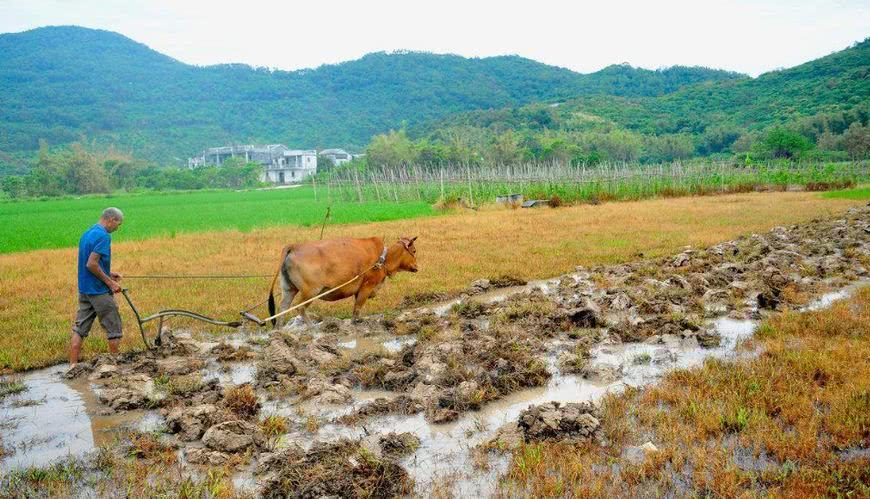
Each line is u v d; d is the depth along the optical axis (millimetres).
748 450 5297
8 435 6141
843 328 8320
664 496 4684
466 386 6805
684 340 8562
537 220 23141
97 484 5145
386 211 30766
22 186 83750
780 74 124688
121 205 52656
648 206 28984
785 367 6914
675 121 116312
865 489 4469
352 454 5340
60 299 11906
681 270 13016
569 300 10734
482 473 5180
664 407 6262
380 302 11117
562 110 140375
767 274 11852
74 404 6902
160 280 13086
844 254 14367
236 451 5680
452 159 82000
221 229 24531
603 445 5520
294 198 55312
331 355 8109
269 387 7195
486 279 12492
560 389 7055
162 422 6414
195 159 130250
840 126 81250
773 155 68812
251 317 8797
